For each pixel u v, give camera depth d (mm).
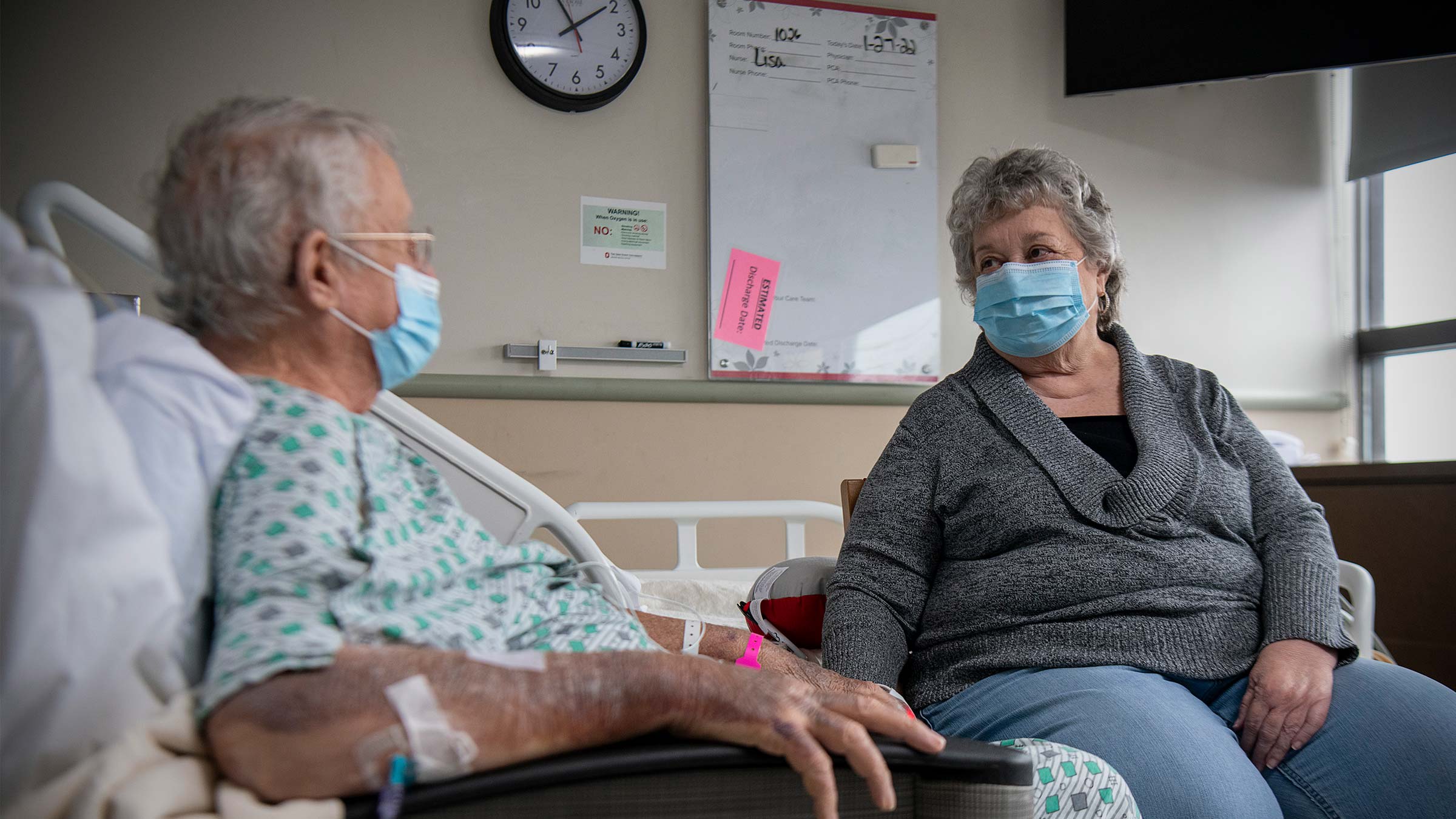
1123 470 1406
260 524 708
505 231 3148
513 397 3117
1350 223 3961
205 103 2936
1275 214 3895
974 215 1607
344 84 3041
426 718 639
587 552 1409
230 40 2963
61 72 2848
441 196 3102
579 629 934
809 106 3408
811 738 710
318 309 860
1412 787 1127
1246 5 3480
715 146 3309
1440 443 3703
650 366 3244
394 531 798
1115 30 3562
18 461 616
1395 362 3873
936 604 1418
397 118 3078
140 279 2844
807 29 3420
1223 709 1288
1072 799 917
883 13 3498
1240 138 3877
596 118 3248
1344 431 3918
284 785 629
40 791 599
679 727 721
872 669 1330
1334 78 3953
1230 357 3816
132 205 2865
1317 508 1451
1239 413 1545
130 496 639
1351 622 1723
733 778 715
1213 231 3834
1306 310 3908
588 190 3227
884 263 3453
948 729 1301
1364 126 3861
